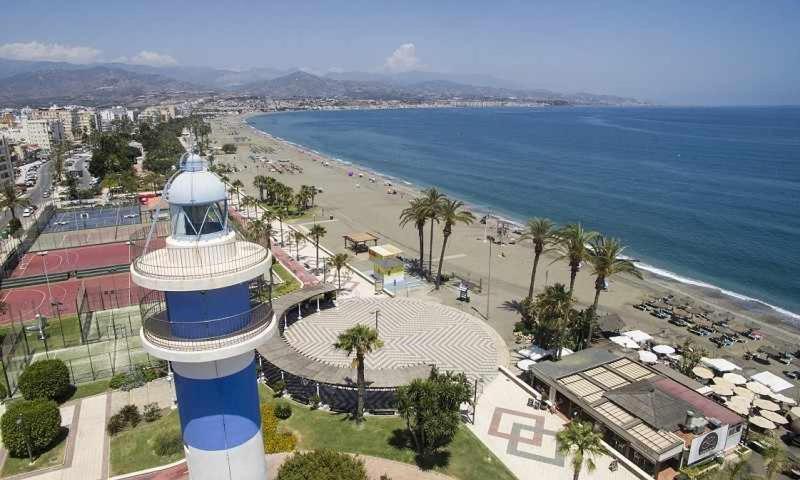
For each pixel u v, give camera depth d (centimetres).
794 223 11888
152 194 14175
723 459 3988
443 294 7438
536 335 5928
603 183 16838
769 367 5722
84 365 5259
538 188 16225
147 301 2112
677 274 8988
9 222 10819
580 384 4609
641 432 3959
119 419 4219
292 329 6066
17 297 7331
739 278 8812
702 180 17125
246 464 1945
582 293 7806
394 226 11512
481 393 4791
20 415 3797
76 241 10050
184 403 1862
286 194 12862
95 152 18000
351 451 3916
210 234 1834
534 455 3934
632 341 5850
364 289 7512
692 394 4503
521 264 8981
